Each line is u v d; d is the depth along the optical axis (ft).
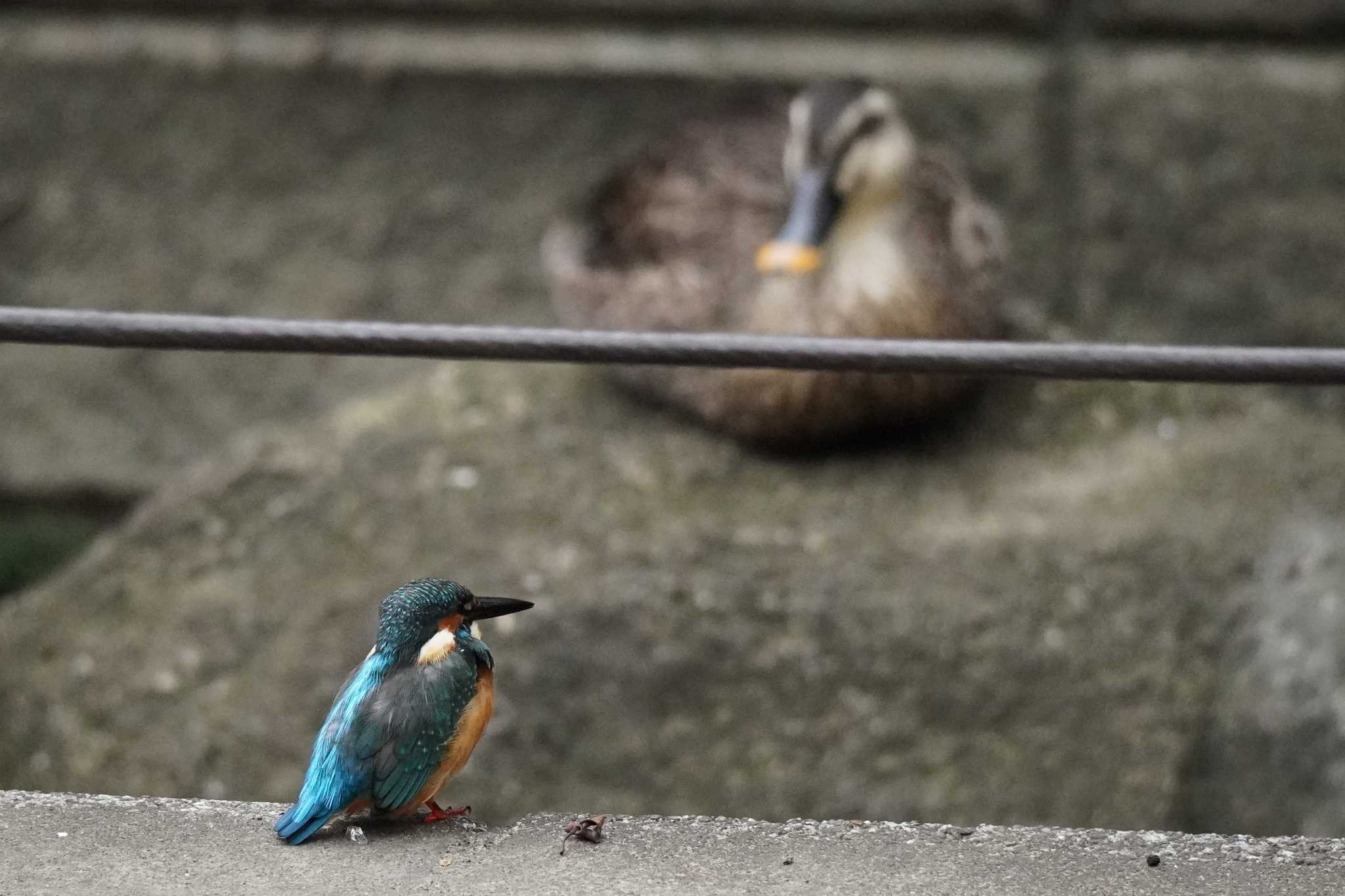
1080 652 30.48
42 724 31.12
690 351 17.46
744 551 32.53
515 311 45.75
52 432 46.11
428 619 17.62
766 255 36.99
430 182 45.47
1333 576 31.30
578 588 31.37
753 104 44.73
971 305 40.73
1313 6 43.50
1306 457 36.11
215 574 33.24
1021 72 44.19
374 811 16.89
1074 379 17.19
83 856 16.22
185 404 46.03
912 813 28.81
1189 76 43.96
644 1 44.47
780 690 30.14
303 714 29.86
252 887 15.70
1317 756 28.91
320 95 45.14
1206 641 30.89
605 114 45.09
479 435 36.73
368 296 45.78
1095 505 34.24
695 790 29.12
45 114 45.47
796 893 15.48
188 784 29.35
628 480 35.37
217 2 44.98
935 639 30.55
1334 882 15.60
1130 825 28.48
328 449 36.22
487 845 16.58
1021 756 29.35
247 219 45.68
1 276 46.01
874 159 38.78
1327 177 44.24
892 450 37.11
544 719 29.68
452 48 44.96
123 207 45.73
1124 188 44.45
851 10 44.24
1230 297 44.78
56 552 45.47
